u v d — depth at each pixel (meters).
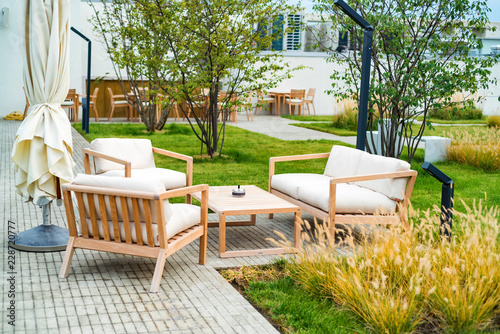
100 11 16.08
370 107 8.98
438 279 3.46
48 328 3.22
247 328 3.34
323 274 3.68
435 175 4.53
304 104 20.17
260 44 9.76
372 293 3.34
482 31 8.72
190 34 9.67
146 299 3.73
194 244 5.12
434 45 8.45
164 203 3.90
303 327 3.37
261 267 4.52
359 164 5.82
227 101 9.99
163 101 9.79
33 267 4.25
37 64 4.49
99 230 4.09
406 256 3.46
